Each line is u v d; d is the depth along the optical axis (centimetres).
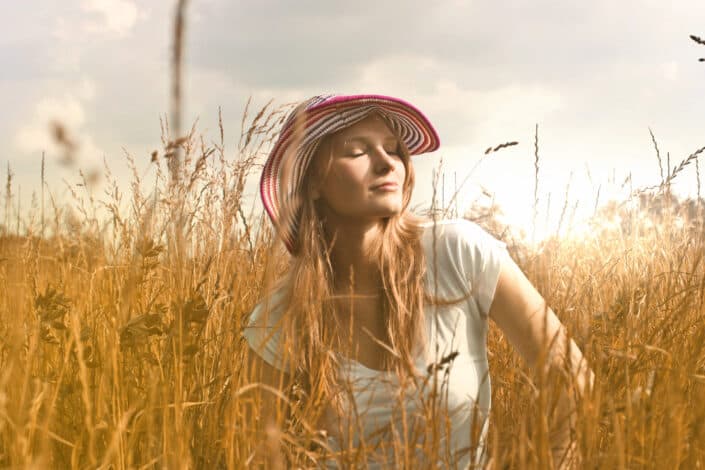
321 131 214
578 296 240
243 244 247
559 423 152
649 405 154
